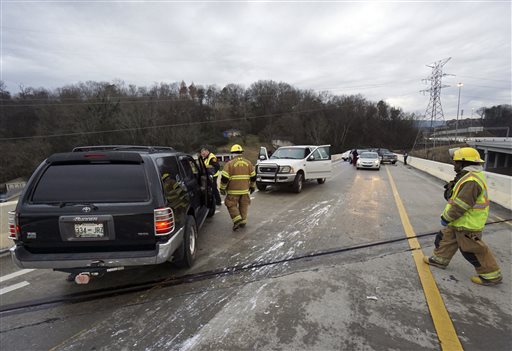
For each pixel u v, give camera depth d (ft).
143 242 10.21
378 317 9.45
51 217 9.87
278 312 9.80
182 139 181.16
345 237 17.48
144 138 166.30
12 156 146.51
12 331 9.16
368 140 304.30
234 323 9.27
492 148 132.26
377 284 11.62
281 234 18.22
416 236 17.52
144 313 9.97
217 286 11.70
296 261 14.02
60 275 13.08
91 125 149.18
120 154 10.59
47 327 9.34
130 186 10.31
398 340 8.35
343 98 299.38
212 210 22.44
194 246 14.16
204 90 264.11
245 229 19.40
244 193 19.13
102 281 12.35
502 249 15.52
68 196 10.12
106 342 8.57
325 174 40.86
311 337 8.52
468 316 9.45
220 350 8.08
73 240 9.96
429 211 24.25
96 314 9.99
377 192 34.24
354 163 82.94
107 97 160.04
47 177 10.32
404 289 11.19
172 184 11.93
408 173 61.16
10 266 14.21
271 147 259.60
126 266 10.09
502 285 11.44
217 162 26.43
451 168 47.24
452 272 12.64
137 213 10.02
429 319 9.30
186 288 11.60
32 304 10.69
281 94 282.56
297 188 33.24
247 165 19.31
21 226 9.96
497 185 28.40
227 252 15.31
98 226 9.95
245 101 285.02
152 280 12.34
